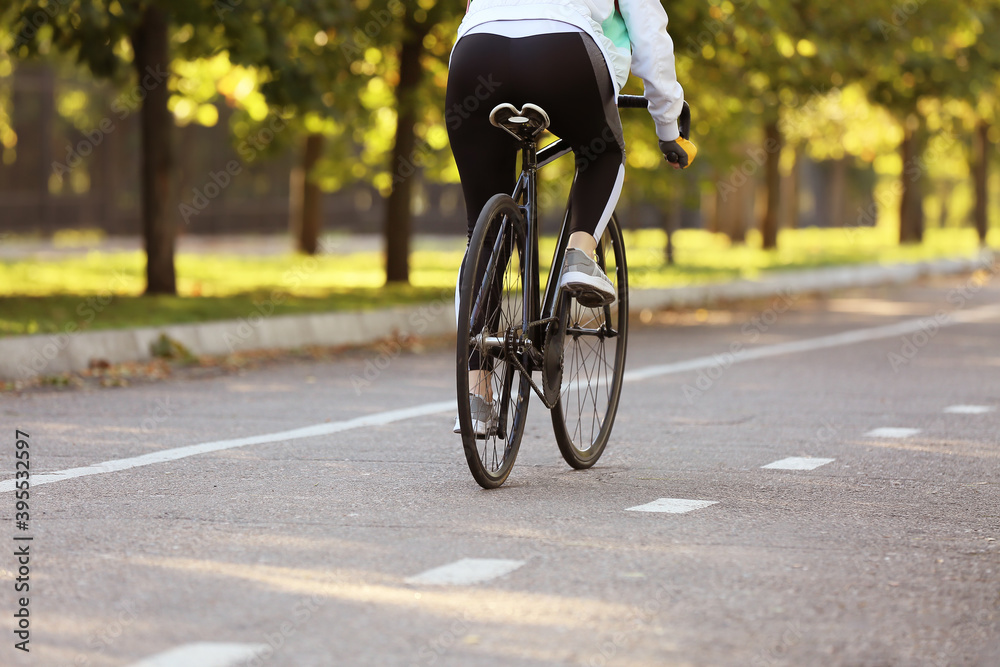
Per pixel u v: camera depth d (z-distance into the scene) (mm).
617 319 17266
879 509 14156
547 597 10297
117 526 12820
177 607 9938
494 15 14094
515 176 14977
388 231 51906
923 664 8906
